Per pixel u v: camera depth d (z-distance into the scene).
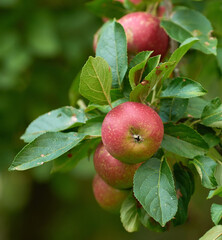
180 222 1.17
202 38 1.26
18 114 1.96
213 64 1.48
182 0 1.45
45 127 1.21
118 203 1.26
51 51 1.87
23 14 1.94
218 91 1.64
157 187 1.12
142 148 1.10
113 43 1.19
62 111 1.22
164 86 1.20
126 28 1.27
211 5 1.47
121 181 1.17
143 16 1.28
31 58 1.88
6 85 1.85
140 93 1.14
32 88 1.97
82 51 1.96
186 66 1.42
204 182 1.13
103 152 1.18
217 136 1.18
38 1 1.96
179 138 1.16
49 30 1.90
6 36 1.89
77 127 1.20
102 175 1.19
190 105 1.23
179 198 1.17
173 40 1.30
